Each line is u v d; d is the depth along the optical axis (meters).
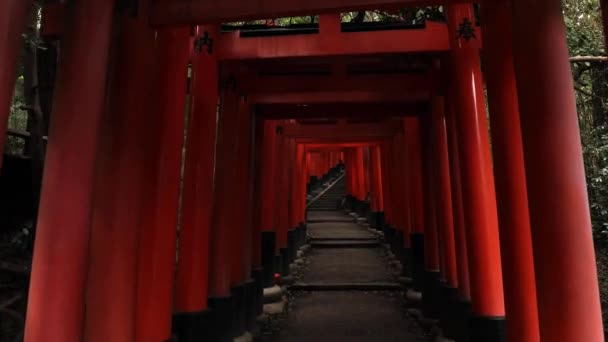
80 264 3.10
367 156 22.14
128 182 3.89
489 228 5.26
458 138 5.59
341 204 29.11
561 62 3.09
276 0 3.94
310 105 9.58
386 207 17.00
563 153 3.00
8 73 2.48
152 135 4.28
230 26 6.57
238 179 7.88
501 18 4.13
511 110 4.11
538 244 3.06
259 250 9.37
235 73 7.24
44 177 3.19
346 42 6.12
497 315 5.15
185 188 5.92
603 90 9.64
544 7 3.13
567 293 2.88
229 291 6.73
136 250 3.95
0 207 7.79
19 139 10.30
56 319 2.98
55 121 3.23
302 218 17.88
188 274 5.75
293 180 14.88
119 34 3.96
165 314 4.71
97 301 3.74
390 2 3.85
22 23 2.58
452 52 5.72
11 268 6.61
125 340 3.79
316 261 15.52
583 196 2.98
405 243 12.08
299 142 15.01
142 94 4.03
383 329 8.44
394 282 12.27
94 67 3.27
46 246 3.06
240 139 8.05
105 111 3.92
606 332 6.95
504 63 4.12
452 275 7.05
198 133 6.00
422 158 8.81
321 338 7.93
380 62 7.36
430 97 7.75
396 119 12.53
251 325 7.96
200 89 6.09
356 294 11.60
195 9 4.05
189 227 5.83
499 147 4.18
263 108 9.70
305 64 7.47
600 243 9.73
